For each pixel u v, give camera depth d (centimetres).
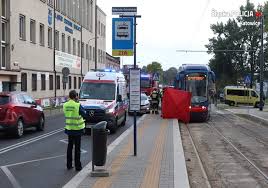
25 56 4053
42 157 1464
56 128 2489
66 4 5694
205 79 3231
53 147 1706
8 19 3666
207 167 1402
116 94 2345
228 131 2584
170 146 1661
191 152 1723
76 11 6344
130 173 1130
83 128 1233
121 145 1689
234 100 6500
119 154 1454
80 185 990
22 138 2005
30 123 2166
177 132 2214
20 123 2028
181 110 3181
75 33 6244
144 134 2111
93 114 2186
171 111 3222
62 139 1966
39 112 2295
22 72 3962
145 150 1550
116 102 2317
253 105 6269
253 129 2717
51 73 4925
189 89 3225
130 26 1373
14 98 2023
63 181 1089
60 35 5388
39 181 1089
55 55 5072
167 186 977
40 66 4519
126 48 1373
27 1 4109
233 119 3550
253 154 1689
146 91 5672
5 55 3662
